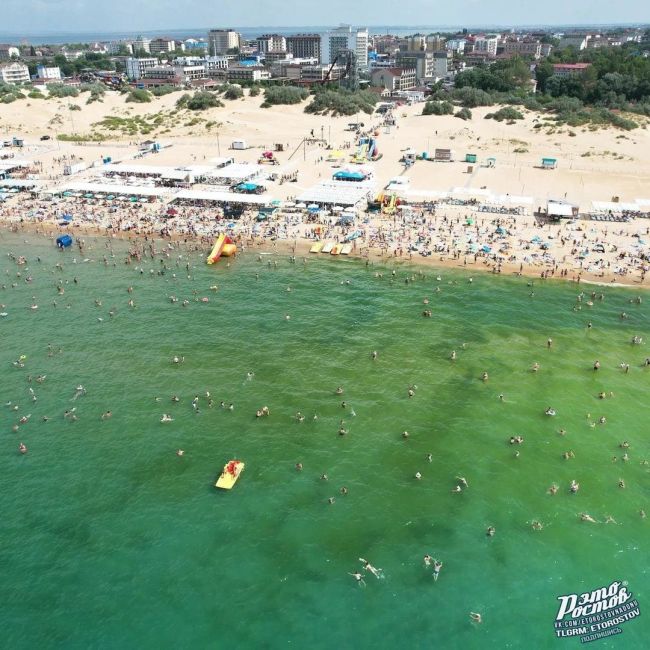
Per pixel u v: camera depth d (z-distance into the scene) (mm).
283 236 101312
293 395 60500
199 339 70750
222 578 41719
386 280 85438
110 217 111500
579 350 67875
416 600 40219
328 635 38031
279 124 189875
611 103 184500
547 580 41562
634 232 98688
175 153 160375
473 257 91375
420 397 60062
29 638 37781
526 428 55562
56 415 57688
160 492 48812
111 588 40969
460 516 46469
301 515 46625
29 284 85125
